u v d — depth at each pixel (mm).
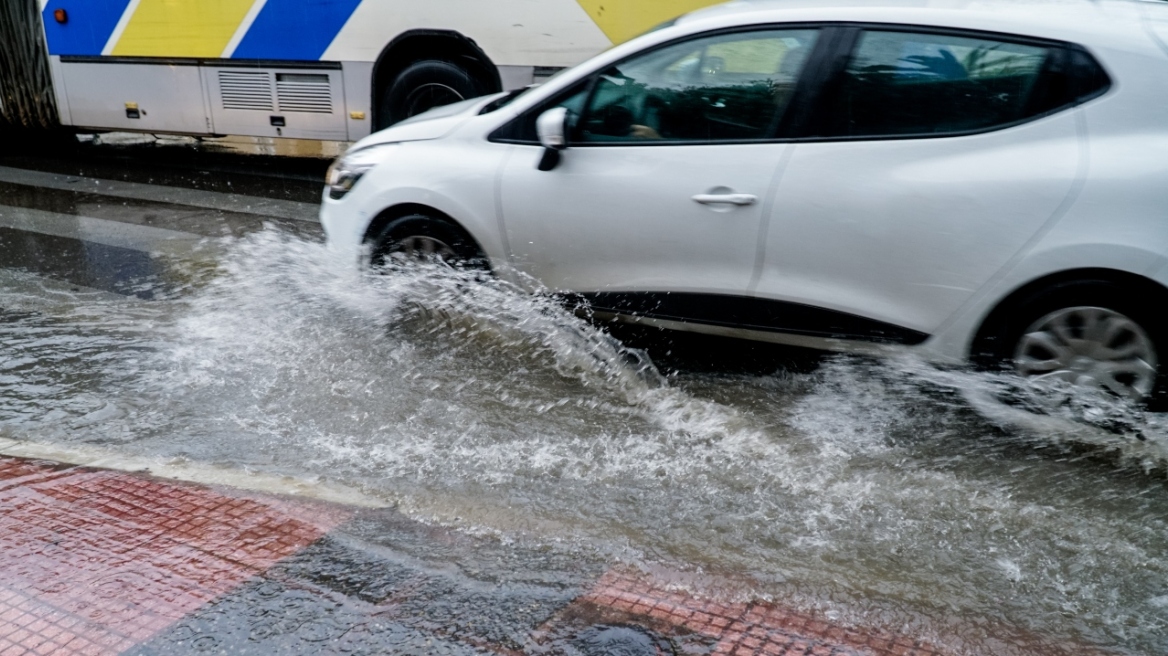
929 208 3795
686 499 3494
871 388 4355
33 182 9102
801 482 3617
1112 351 3680
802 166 4016
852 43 4004
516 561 3047
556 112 4367
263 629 2666
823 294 4082
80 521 3238
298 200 8234
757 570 3027
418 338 5043
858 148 3941
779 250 4094
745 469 3725
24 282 6094
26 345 5016
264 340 5047
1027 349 3824
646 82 4359
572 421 4152
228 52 8609
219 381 4555
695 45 4273
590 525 3305
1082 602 2893
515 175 4562
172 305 5625
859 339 4102
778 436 4004
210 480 3582
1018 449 3846
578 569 3010
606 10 7293
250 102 8711
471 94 7941
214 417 4176
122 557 3016
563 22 7422
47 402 4340
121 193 8594
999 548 3180
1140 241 3480
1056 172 3613
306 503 3404
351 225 5035
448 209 4734
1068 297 3680
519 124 4637
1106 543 3205
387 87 8164
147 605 2770
